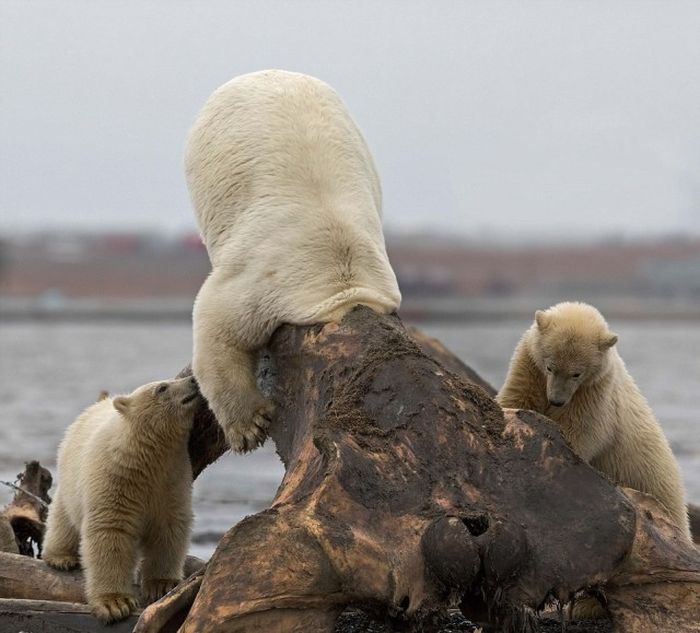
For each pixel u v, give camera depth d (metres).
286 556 9.28
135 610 11.62
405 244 196.75
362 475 9.70
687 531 13.19
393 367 10.46
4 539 14.04
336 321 11.12
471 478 9.82
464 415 10.17
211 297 11.62
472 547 9.33
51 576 12.57
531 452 9.97
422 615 9.41
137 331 95.56
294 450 10.80
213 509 19.09
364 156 12.39
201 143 12.37
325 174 11.89
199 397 12.48
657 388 41.22
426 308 141.00
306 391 10.95
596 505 9.70
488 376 39.91
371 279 11.53
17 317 127.50
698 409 33.84
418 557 9.41
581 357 12.62
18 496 15.30
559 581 9.42
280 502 9.87
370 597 9.28
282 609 9.20
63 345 69.94
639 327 121.12
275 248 11.46
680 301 189.25
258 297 11.38
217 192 12.07
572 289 195.50
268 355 11.65
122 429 12.15
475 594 9.64
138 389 12.52
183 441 12.52
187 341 75.88
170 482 12.38
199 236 12.58
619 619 9.54
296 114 12.16
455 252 198.00
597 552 9.48
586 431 12.75
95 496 11.95
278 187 11.73
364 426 10.10
